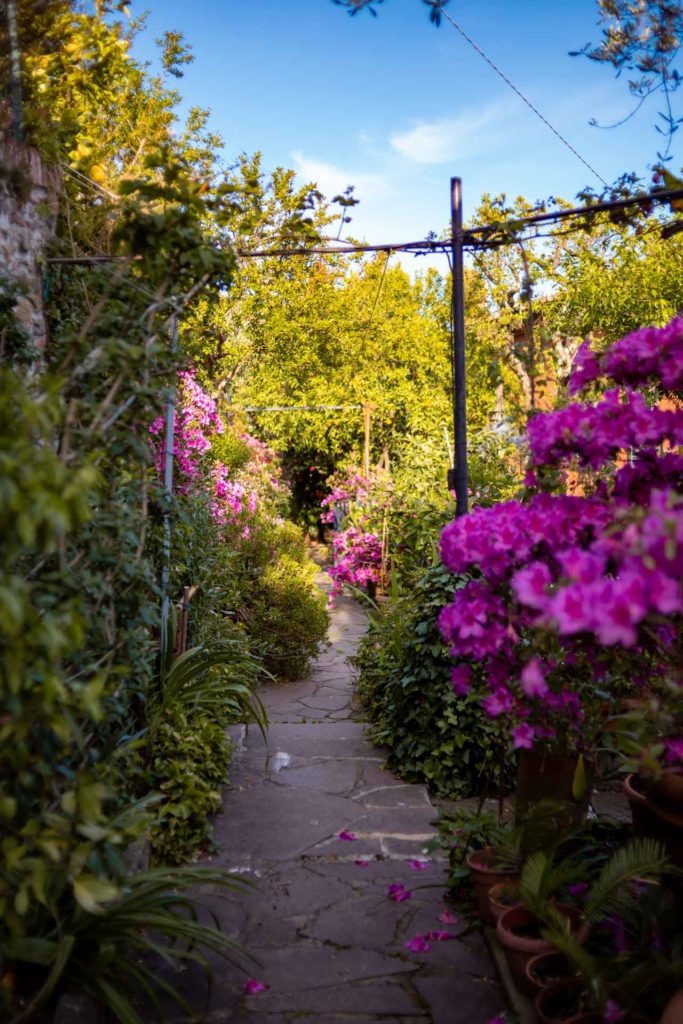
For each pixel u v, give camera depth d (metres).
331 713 6.28
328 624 8.14
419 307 17.52
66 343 2.46
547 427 2.62
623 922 2.64
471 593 2.71
